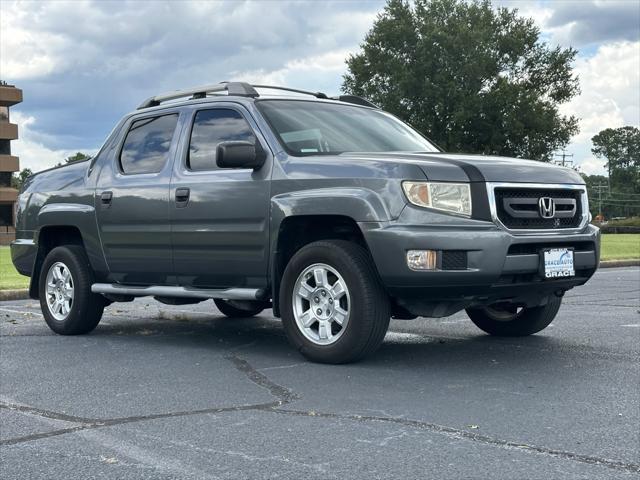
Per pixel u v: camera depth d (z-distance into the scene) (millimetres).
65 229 7832
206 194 6367
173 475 3371
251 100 6438
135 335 7559
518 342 6719
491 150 49938
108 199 7176
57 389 5102
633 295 10797
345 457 3555
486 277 5273
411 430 3977
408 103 51469
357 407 4469
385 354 6160
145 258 6938
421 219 5289
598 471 3328
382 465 3432
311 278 5879
